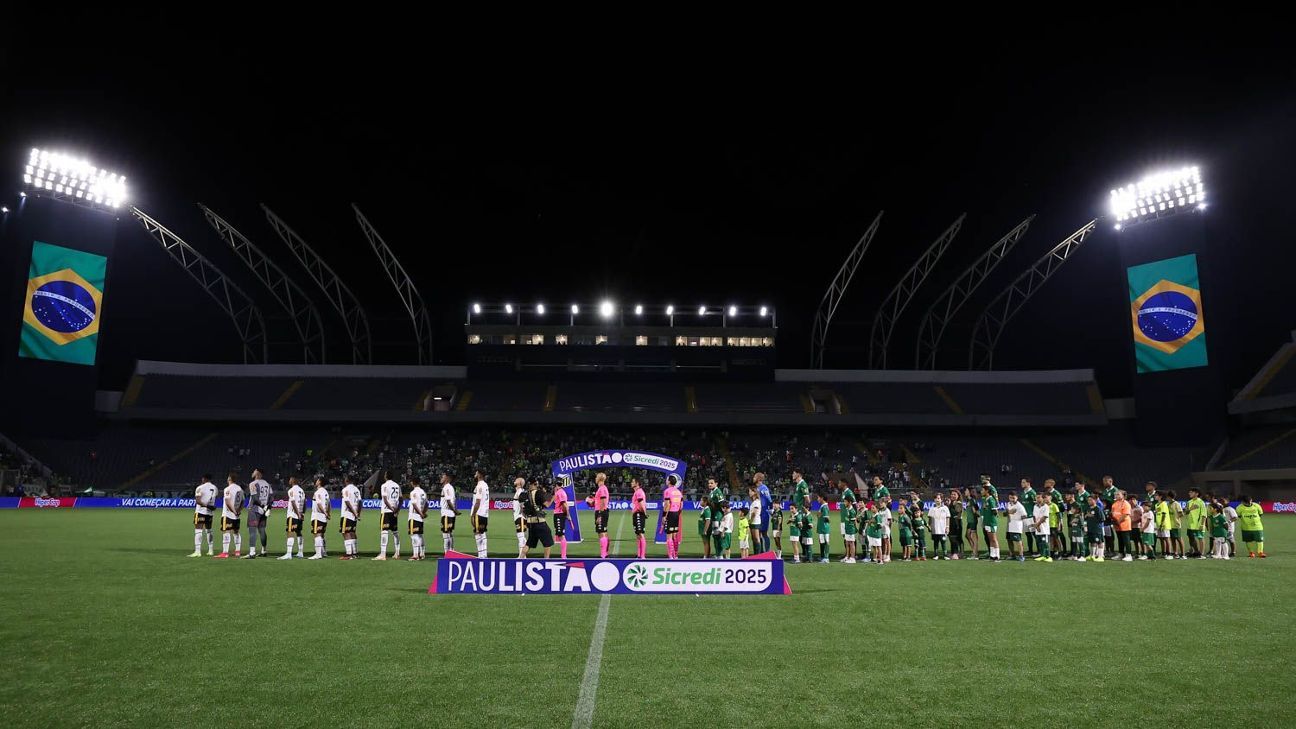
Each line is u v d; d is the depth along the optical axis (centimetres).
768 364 6838
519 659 830
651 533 3053
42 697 685
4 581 1370
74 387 5428
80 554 1820
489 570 1270
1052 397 6512
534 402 6481
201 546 1883
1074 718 643
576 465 2525
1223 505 2005
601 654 854
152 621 1022
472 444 6291
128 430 6088
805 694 707
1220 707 673
